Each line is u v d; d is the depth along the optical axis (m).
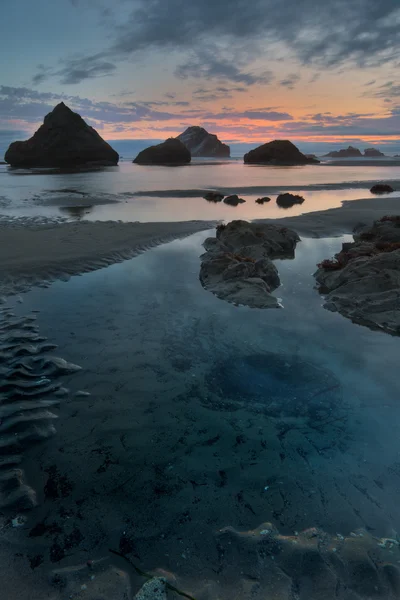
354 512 3.39
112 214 20.56
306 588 2.77
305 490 3.63
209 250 13.06
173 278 10.10
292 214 20.88
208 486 3.68
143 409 4.79
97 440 4.27
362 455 4.03
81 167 68.12
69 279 9.90
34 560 2.95
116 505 3.46
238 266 9.99
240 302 8.46
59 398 4.97
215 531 3.22
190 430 4.43
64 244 12.93
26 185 35.88
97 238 13.97
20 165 68.88
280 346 6.43
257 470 3.87
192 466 3.92
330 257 12.73
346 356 6.08
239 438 4.30
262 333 6.93
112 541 3.12
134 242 13.70
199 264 11.48
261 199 25.75
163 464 3.95
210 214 20.89
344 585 2.79
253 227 14.70
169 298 8.64
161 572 2.88
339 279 9.51
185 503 3.49
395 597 2.70
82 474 3.80
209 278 9.98
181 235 15.45
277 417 4.63
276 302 8.46
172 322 7.35
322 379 5.39
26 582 2.78
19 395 4.99
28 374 5.45
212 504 3.48
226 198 25.69
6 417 4.57
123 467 3.90
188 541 3.13
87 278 10.02
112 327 7.07
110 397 5.02
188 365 5.80
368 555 2.98
